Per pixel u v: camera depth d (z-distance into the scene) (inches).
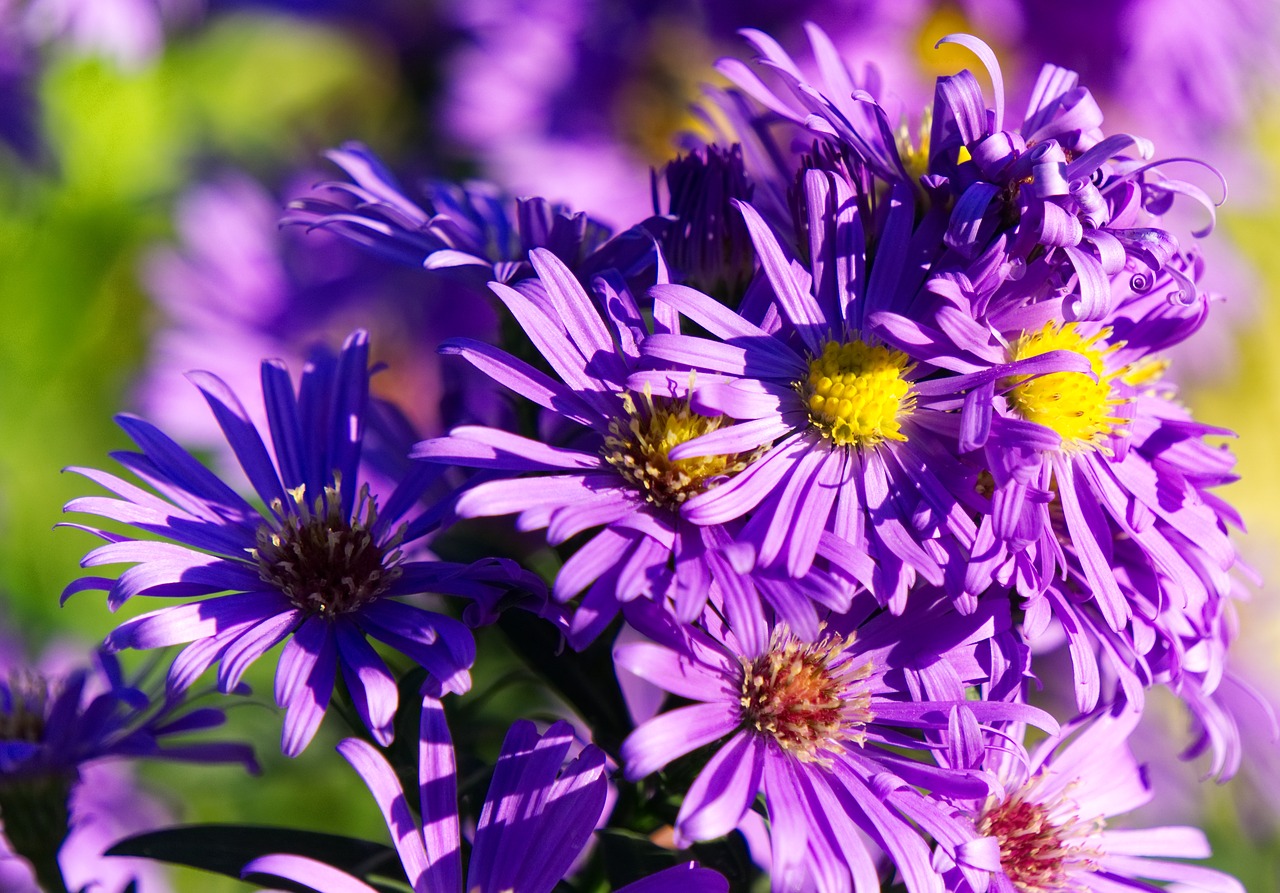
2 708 13.1
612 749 11.9
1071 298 11.2
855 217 11.5
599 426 11.3
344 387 12.1
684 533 11.1
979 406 11.1
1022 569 11.0
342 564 11.5
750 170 12.6
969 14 18.4
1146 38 18.6
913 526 11.2
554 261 11.3
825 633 11.3
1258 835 18.3
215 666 12.3
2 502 18.6
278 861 10.8
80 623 18.4
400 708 11.6
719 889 10.9
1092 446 11.6
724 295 12.0
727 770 11.0
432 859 11.0
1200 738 12.1
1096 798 11.9
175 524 11.6
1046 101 11.6
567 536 10.9
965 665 11.1
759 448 11.3
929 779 11.0
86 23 19.3
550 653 11.9
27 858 12.5
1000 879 11.2
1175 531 11.5
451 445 11.1
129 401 19.1
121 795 15.3
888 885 11.5
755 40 11.8
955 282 11.1
